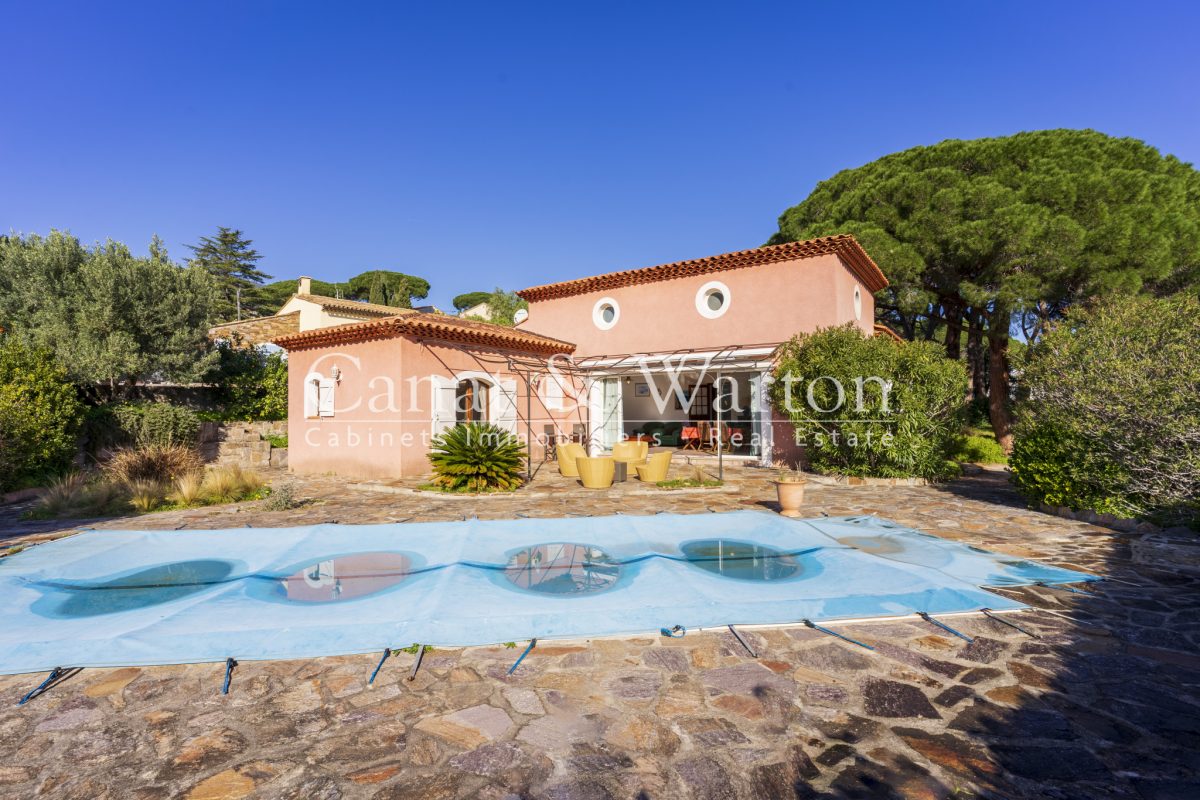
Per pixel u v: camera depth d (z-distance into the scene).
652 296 18.73
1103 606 5.19
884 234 18.34
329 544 7.68
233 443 17.91
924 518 9.19
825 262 15.66
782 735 3.21
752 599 5.33
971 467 17.38
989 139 19.66
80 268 16.14
